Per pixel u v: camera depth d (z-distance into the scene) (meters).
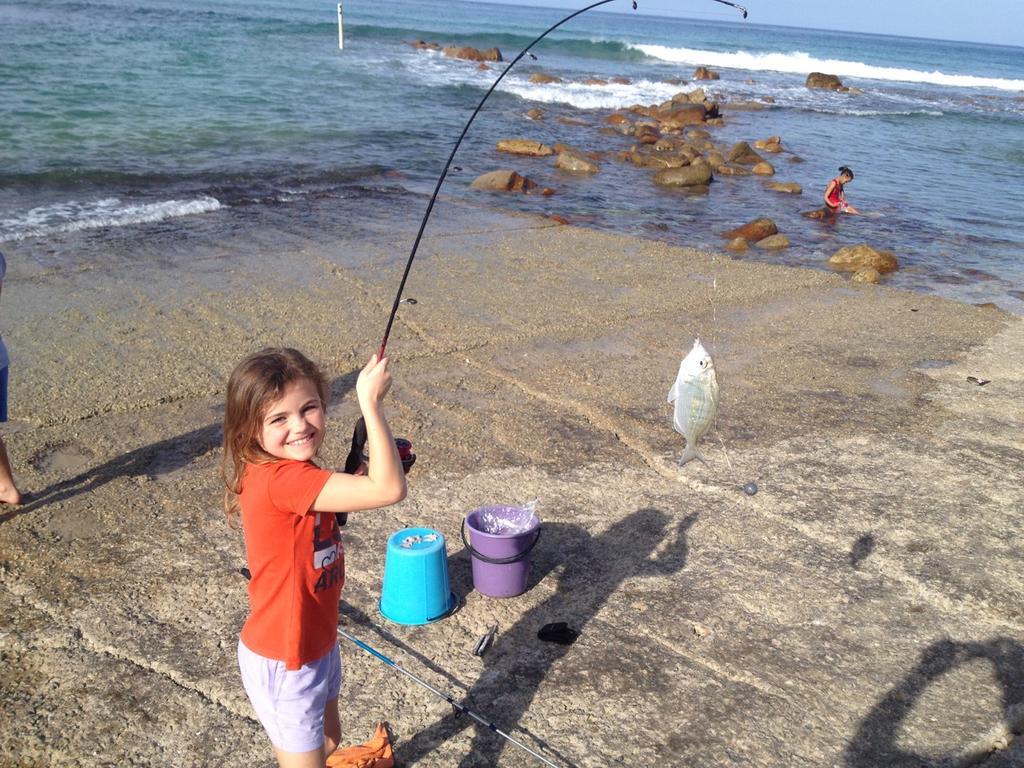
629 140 22.95
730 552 4.66
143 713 3.45
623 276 9.67
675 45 76.75
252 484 2.43
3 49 25.00
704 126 26.94
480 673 3.72
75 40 28.67
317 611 2.53
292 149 17.41
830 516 5.02
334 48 37.56
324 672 2.59
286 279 8.84
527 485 5.25
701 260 10.54
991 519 5.07
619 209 15.26
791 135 26.56
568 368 7.01
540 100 28.95
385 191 14.05
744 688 3.69
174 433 5.70
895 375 7.21
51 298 7.93
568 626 4.00
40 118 17.48
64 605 4.05
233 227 10.96
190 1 61.78
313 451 2.48
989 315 8.98
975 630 4.12
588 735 3.41
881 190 19.05
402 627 3.99
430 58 38.28
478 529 4.29
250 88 24.14
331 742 2.86
